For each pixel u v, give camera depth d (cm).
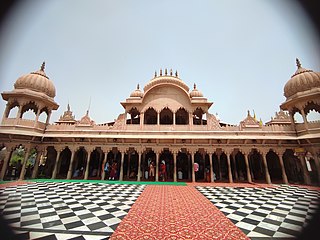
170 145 1653
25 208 693
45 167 1916
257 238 440
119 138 1656
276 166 1986
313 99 1498
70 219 573
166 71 2231
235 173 1725
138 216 606
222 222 553
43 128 1747
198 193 1044
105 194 982
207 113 1809
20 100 1606
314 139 1448
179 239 430
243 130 1686
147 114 2156
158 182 1514
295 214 643
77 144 1698
